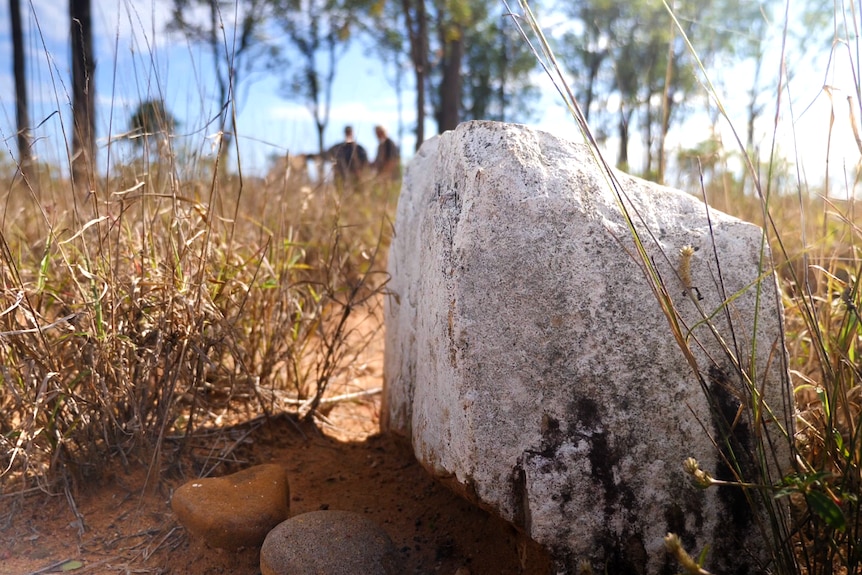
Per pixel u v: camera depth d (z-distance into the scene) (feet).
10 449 1.88
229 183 3.41
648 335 1.51
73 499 1.95
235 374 2.47
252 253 2.83
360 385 3.11
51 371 1.93
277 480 1.90
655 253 1.55
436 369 1.65
